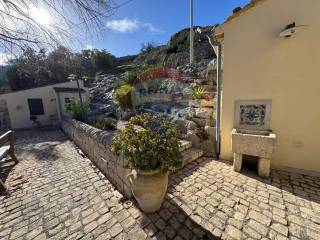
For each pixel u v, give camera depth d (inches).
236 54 137.6
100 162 155.6
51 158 202.8
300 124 123.0
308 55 113.8
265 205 95.1
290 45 117.8
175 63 588.4
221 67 155.5
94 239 78.4
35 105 466.9
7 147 184.9
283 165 132.8
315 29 109.5
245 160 147.1
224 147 156.6
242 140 125.3
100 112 383.2
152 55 828.0
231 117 147.6
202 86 230.8
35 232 85.7
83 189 125.2
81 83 530.0
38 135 350.6
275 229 78.9
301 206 93.4
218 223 83.4
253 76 133.3
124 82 438.3
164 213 91.3
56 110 495.8
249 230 78.7
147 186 82.7
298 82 119.2
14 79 533.0
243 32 132.3
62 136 328.2
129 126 90.7
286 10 115.6
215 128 168.4
